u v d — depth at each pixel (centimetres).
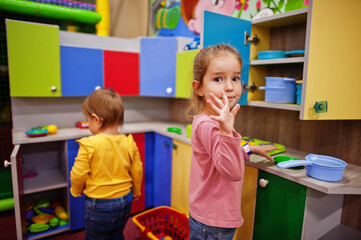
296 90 129
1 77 224
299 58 119
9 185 216
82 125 206
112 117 131
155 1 265
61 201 218
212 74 88
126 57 217
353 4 107
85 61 200
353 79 113
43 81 185
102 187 126
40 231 177
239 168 75
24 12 187
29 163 205
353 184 99
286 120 155
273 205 118
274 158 124
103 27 219
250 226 130
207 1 201
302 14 122
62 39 200
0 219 202
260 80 155
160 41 209
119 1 268
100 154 125
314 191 106
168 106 268
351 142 127
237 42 141
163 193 201
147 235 154
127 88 221
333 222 126
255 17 165
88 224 130
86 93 204
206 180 93
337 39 107
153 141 213
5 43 218
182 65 193
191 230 102
